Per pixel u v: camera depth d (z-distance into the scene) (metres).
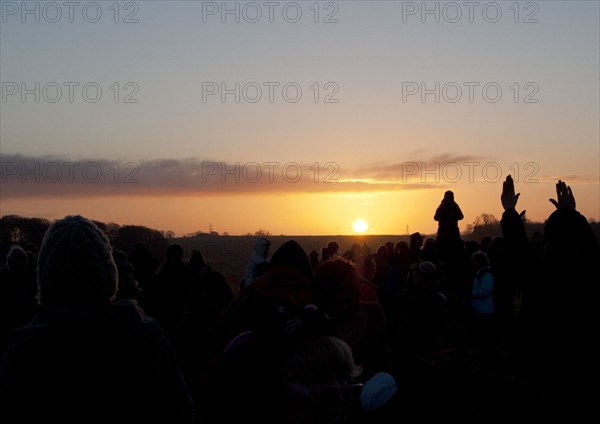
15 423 3.64
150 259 15.57
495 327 15.50
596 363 5.79
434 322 9.86
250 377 4.47
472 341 15.38
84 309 3.80
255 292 5.58
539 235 19.39
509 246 6.54
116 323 3.80
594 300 5.86
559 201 6.47
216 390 4.60
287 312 4.74
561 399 4.95
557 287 5.98
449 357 3.87
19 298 9.55
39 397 3.67
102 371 3.72
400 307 12.71
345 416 4.22
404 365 4.32
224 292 8.81
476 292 15.44
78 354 3.71
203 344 8.62
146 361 3.80
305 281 5.71
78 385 3.69
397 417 4.05
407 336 9.91
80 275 3.84
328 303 5.40
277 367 4.41
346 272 5.49
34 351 3.69
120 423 3.73
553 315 5.95
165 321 13.73
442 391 3.78
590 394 5.56
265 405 4.44
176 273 13.88
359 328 5.52
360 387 4.27
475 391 3.73
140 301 11.09
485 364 3.80
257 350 4.48
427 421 3.78
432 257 17.17
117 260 7.75
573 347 5.82
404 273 16.28
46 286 3.86
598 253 6.03
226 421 4.54
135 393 3.78
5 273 9.62
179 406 3.95
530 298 6.22
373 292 7.17
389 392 4.11
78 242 3.87
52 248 3.86
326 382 4.17
